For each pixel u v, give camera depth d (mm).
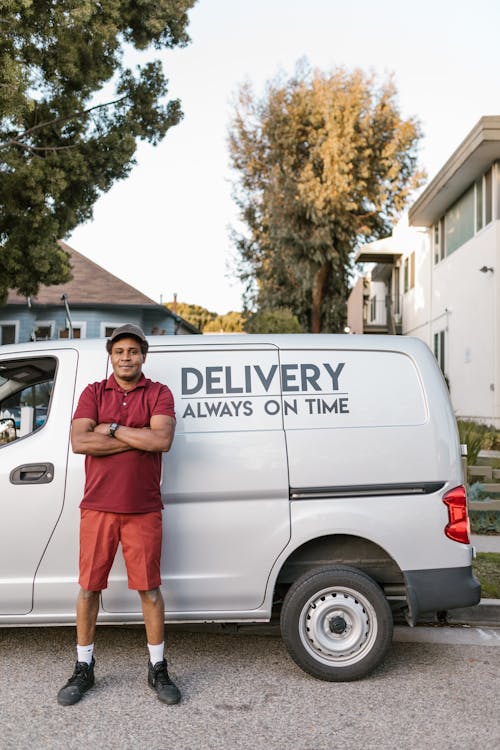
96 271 29828
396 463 4363
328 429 4383
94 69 13281
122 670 4445
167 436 3928
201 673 4445
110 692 4117
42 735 3584
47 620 4305
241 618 4320
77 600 4086
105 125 14523
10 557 4270
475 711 3912
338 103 30531
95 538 3959
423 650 4895
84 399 3998
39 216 13375
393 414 4449
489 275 17469
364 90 31000
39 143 13898
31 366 4609
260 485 4293
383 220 32344
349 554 4496
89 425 3938
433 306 23203
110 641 4984
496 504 8188
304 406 4422
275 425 4379
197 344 4547
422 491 4352
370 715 3855
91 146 14156
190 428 4352
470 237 19266
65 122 13914
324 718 3816
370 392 4480
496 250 17016
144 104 14625
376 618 4270
